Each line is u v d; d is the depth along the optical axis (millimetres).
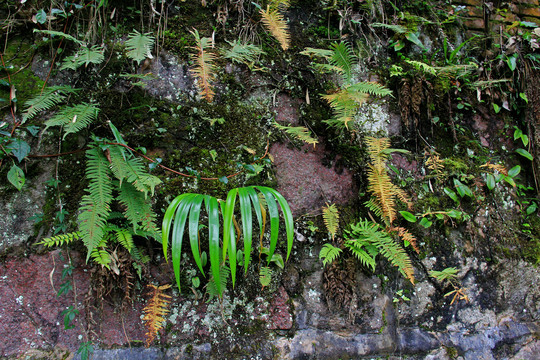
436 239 1977
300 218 1794
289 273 1757
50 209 1439
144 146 1579
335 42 1781
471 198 2084
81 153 1495
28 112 1280
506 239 2107
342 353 1745
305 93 1877
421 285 1922
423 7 2219
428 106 2061
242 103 1765
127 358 1482
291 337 1707
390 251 1722
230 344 1622
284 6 1861
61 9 1488
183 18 1714
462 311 1982
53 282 1424
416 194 1991
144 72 1613
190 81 1688
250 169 1644
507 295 2082
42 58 1484
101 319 1470
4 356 1364
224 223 1219
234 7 1790
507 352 2004
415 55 2123
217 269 1212
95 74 1538
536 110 2217
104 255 1342
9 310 1384
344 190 1885
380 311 1842
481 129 2199
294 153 1824
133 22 1633
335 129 1892
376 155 1779
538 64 2271
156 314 1500
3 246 1381
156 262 1562
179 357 1550
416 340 1867
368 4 1981
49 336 1421
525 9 2508
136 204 1366
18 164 1406
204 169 1665
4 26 1444
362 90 1621
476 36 2305
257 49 1651
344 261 1806
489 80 2141
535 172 2213
